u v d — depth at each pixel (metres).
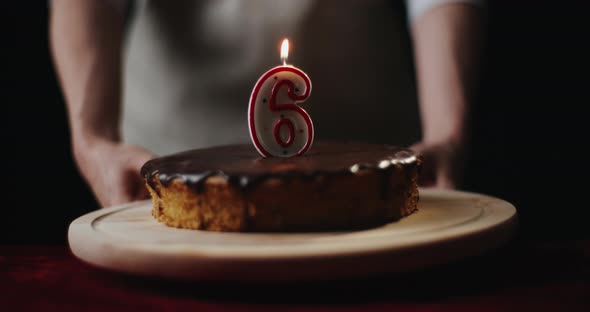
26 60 1.48
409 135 1.14
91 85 0.98
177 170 0.69
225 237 0.65
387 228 0.66
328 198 0.66
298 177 0.65
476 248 0.64
